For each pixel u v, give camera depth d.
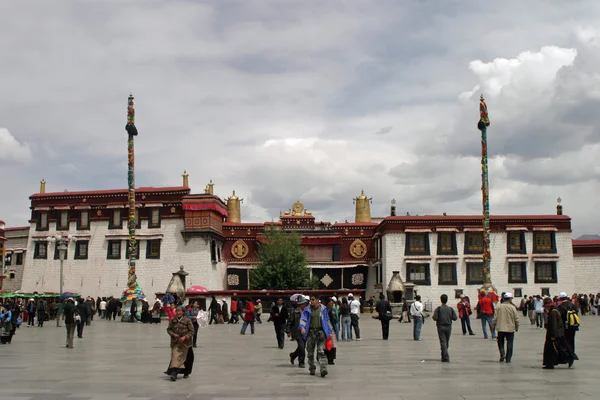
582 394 14.35
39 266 72.25
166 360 22.59
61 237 51.12
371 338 32.81
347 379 17.19
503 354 21.02
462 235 68.62
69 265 71.44
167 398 14.26
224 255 76.56
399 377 17.45
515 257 67.88
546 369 18.98
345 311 31.39
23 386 16.09
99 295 70.31
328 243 76.75
